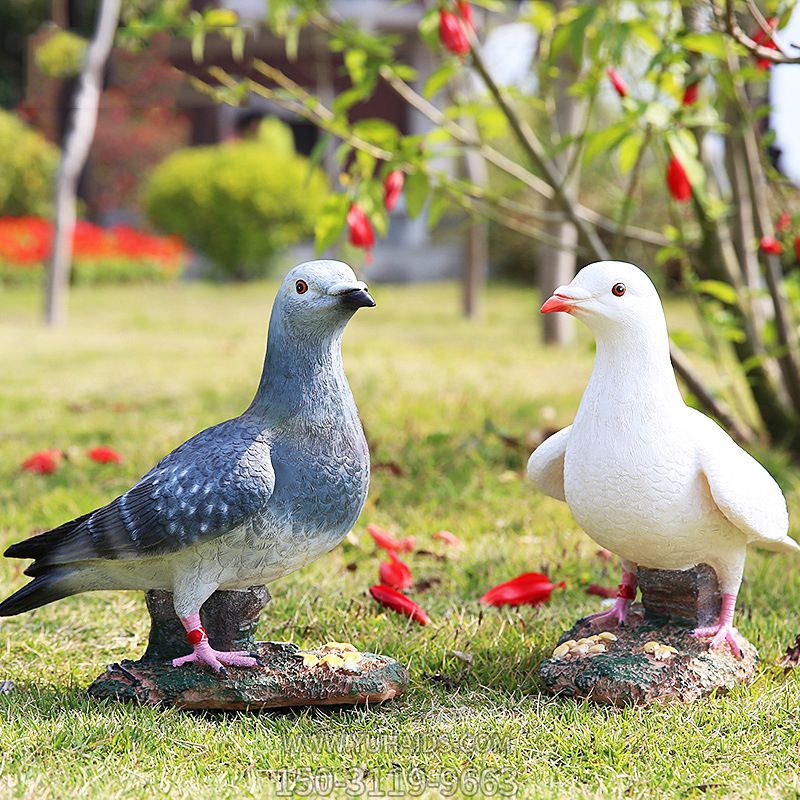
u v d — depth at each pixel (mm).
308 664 1489
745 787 1380
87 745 1422
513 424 2645
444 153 2193
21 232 6953
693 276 2404
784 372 2328
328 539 1477
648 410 1484
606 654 1521
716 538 1512
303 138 10273
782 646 1621
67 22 8500
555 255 4230
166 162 8188
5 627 1701
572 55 1927
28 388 3283
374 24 8031
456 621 1691
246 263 7805
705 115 2033
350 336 4625
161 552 1437
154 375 3514
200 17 2268
